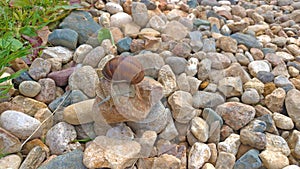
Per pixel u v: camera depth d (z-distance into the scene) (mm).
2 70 369
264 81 418
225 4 604
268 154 323
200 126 336
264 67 436
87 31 443
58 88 373
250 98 384
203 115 356
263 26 530
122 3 518
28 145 312
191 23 450
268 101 385
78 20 457
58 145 308
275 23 562
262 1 645
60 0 480
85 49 401
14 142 305
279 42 496
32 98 355
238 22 522
